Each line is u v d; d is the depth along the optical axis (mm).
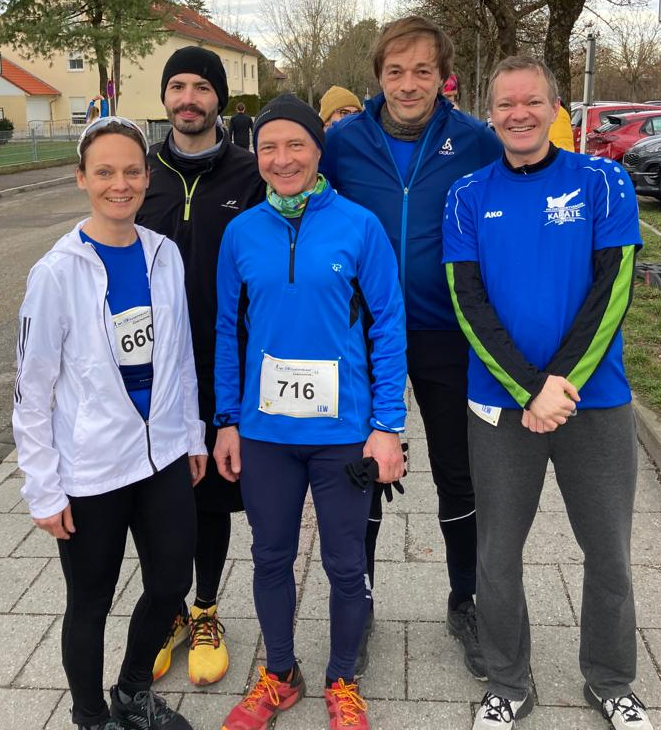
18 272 9398
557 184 2104
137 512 2277
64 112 46594
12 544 3498
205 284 2584
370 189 2521
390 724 2393
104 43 26500
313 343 2201
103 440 2084
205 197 2578
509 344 2098
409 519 3652
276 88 64625
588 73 8625
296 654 2729
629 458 2186
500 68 2100
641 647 2662
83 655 2191
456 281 2203
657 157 12531
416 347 2596
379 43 2430
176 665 2705
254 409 2291
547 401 2014
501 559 2275
